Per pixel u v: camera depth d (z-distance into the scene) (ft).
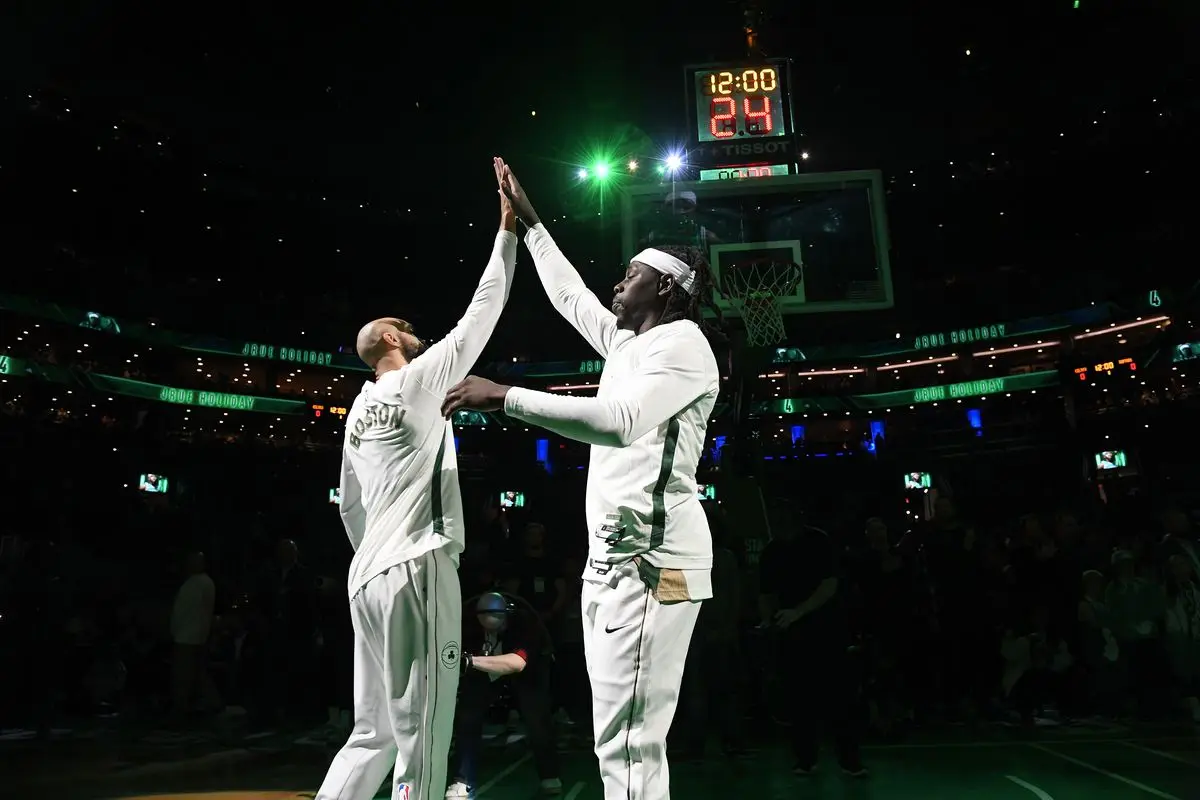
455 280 108.47
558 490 82.74
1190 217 88.74
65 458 70.44
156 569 55.16
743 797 14.78
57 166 84.94
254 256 102.22
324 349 100.89
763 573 17.81
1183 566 24.73
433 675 8.02
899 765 18.04
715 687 19.51
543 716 15.56
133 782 16.98
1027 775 16.31
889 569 24.12
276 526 69.05
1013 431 90.84
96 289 85.66
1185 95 85.97
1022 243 101.86
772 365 105.70
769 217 37.47
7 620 26.86
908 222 105.40
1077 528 28.58
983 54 75.97
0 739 24.29
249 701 27.78
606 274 97.71
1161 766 17.01
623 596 6.24
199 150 93.61
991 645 24.95
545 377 101.40
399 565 8.07
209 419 91.35
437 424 8.68
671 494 6.45
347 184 103.76
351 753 8.29
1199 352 81.25
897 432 94.43
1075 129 93.15
